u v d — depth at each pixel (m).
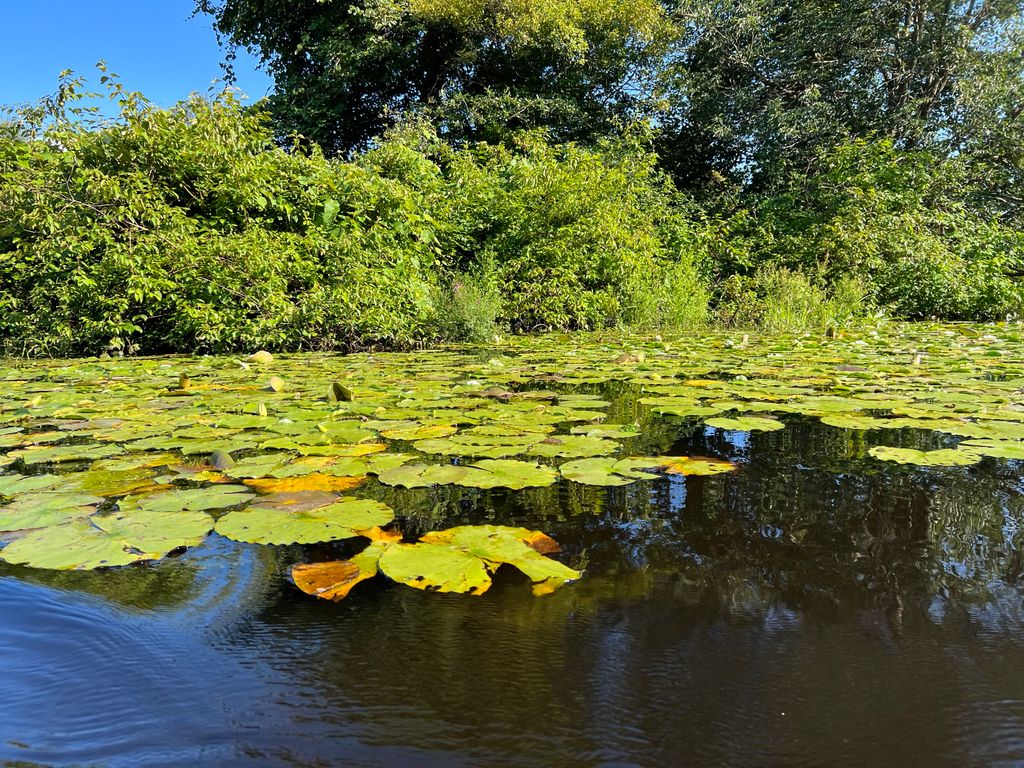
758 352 5.37
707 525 1.29
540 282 8.51
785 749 0.63
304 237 6.15
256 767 0.60
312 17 13.77
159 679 0.76
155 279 5.52
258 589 1.02
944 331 7.62
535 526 1.30
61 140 5.63
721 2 13.80
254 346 5.80
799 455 1.88
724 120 13.86
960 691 0.73
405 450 1.95
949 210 11.60
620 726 0.67
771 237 11.29
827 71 13.69
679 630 0.88
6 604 0.96
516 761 0.61
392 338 6.30
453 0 12.41
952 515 1.34
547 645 0.84
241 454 1.93
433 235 7.44
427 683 0.75
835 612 0.92
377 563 1.09
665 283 9.48
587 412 2.57
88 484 1.62
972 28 12.49
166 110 5.79
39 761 0.61
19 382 3.79
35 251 5.46
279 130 13.11
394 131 9.38
